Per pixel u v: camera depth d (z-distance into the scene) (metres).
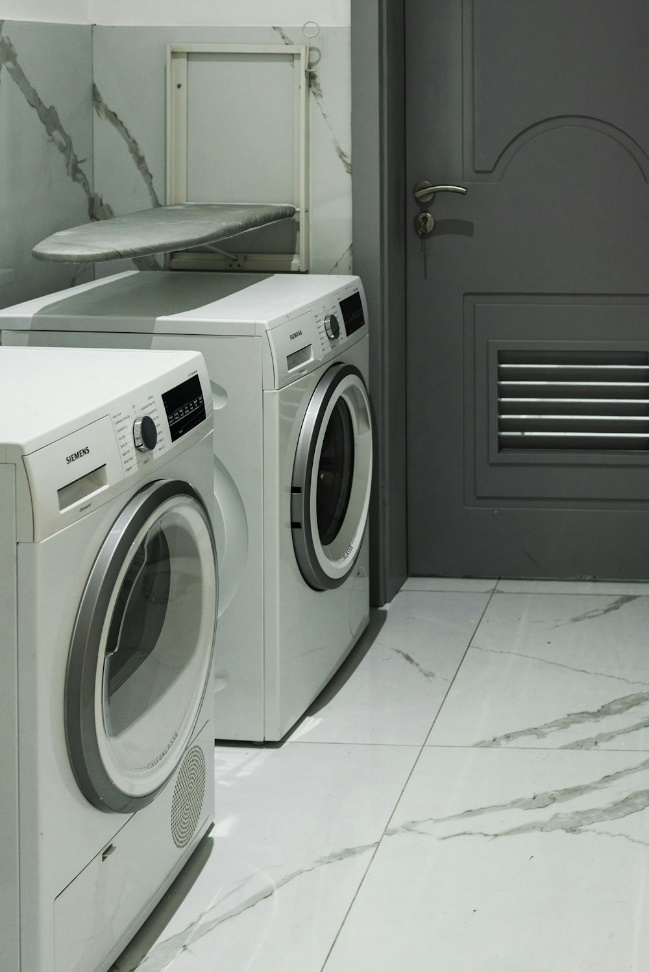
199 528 1.82
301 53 3.00
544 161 3.25
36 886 1.41
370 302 3.10
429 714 2.55
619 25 3.16
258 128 3.06
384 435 3.16
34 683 1.37
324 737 2.45
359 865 1.95
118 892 1.64
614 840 2.00
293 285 2.72
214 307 2.40
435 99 3.25
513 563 3.47
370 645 2.97
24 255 2.71
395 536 3.32
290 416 2.31
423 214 3.30
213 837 2.05
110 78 3.11
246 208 2.91
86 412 1.50
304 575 2.46
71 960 1.50
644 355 3.32
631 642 2.94
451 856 1.97
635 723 2.47
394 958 1.70
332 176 3.06
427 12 3.21
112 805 1.55
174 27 3.06
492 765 2.30
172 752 1.79
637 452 3.36
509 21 3.19
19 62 2.65
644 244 3.26
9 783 1.39
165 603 1.73
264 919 1.81
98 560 1.49
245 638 2.35
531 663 2.82
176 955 1.72
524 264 3.31
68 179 2.98
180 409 1.79
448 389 3.40
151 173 3.14
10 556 1.35
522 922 1.78
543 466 3.41
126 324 2.30
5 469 1.34
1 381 1.69
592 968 1.67
